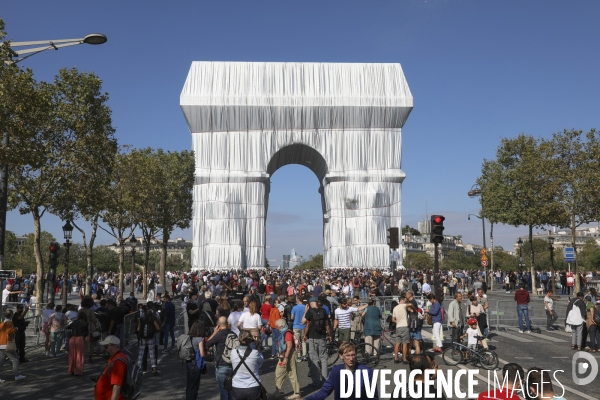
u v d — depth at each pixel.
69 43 19.98
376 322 18.78
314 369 16.11
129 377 9.62
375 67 84.38
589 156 46.78
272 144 82.88
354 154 83.38
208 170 81.94
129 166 48.31
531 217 53.00
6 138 21.09
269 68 83.44
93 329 21.36
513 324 29.52
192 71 82.81
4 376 18.44
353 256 81.62
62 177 33.50
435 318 20.42
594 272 83.62
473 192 70.31
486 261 65.81
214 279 44.12
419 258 141.38
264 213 83.00
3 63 20.28
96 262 115.62
